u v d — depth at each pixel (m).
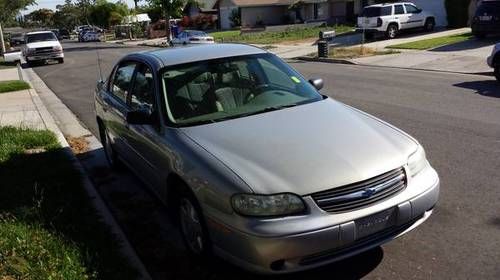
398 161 3.78
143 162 5.14
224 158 3.79
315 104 4.78
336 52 22.47
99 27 79.88
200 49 5.51
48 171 6.51
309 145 3.86
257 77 5.11
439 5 30.09
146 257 4.47
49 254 4.05
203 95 4.79
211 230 3.74
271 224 3.38
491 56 12.40
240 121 4.41
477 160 6.30
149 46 41.91
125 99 5.80
